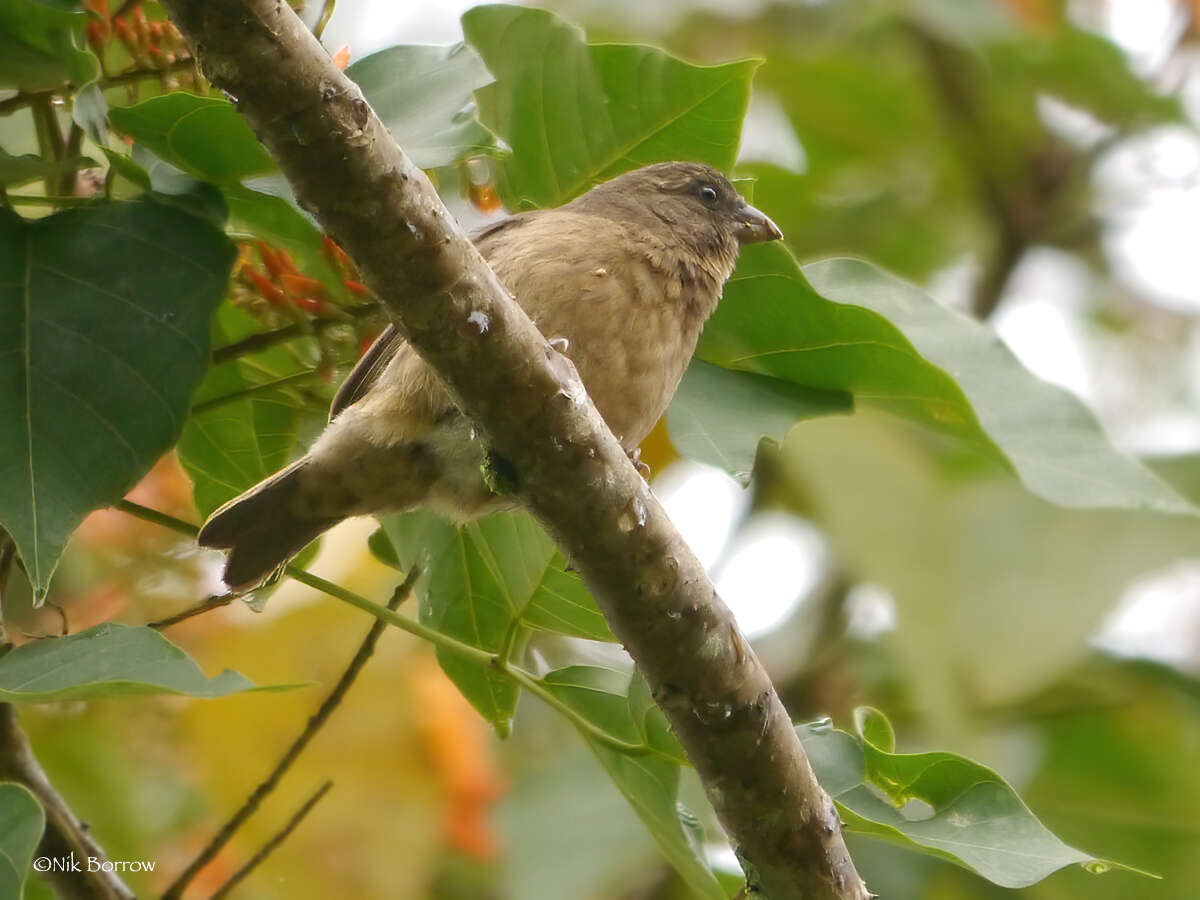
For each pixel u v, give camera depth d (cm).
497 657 814
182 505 1032
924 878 1316
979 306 1708
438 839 1134
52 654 671
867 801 757
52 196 795
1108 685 1455
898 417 904
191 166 750
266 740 1120
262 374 899
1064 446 926
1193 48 1681
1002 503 1417
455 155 700
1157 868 1385
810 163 1836
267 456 923
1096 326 1825
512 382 638
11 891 615
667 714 704
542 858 1338
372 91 743
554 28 828
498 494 755
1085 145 1742
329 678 1136
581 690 803
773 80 1744
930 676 1324
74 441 686
